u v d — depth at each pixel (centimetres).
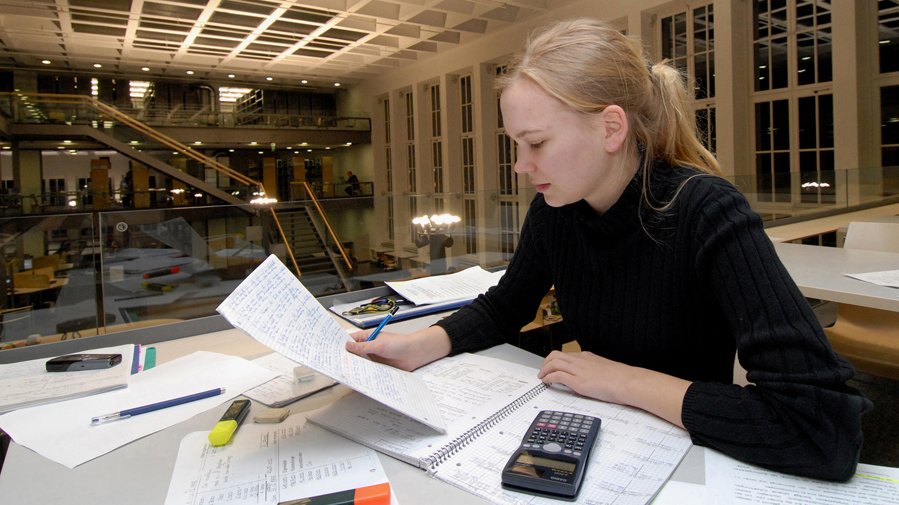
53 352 120
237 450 69
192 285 151
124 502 59
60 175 1373
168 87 1573
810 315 66
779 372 63
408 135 1450
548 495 56
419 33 1081
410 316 136
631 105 77
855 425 58
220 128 1427
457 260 193
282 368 101
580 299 94
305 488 59
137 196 1105
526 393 83
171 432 76
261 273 76
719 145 741
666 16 806
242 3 895
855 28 621
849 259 173
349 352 80
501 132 1141
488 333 105
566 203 80
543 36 78
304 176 1705
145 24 988
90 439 74
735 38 715
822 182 424
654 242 82
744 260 70
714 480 59
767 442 61
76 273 133
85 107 1181
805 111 684
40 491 61
